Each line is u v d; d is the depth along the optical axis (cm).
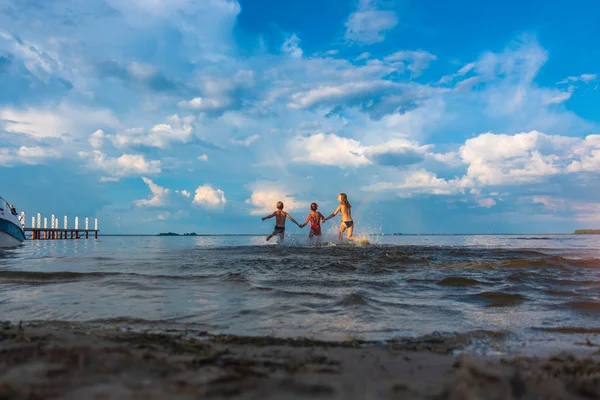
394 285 573
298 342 298
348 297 464
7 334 280
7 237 1911
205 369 207
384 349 280
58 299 473
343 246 1493
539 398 162
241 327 349
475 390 160
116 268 772
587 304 446
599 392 176
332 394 163
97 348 227
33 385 160
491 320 379
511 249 1301
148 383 170
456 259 933
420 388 173
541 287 555
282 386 173
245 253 1156
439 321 374
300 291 520
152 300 466
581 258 962
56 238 4166
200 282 589
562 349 289
